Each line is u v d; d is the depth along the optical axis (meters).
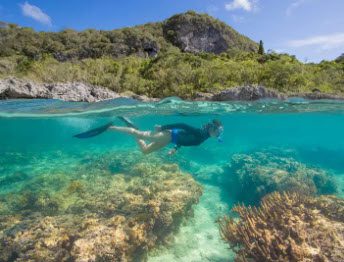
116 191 9.45
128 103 17.56
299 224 5.96
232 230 6.83
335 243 5.51
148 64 31.22
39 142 33.94
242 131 35.94
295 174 10.72
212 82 25.14
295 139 46.53
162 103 17.50
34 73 28.89
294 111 20.69
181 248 7.62
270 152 15.45
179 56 31.12
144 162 12.42
